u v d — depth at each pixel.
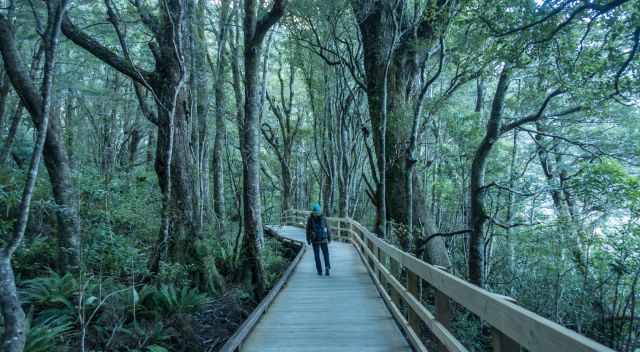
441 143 21.16
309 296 8.01
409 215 12.04
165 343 6.28
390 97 13.19
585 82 8.80
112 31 14.34
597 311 12.79
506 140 22.52
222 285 9.02
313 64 23.28
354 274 10.52
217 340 6.91
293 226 27.34
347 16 16.23
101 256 6.74
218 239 13.02
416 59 13.48
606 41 8.18
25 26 11.99
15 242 2.97
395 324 6.00
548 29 7.94
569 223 12.83
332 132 24.06
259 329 5.80
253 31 9.77
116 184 9.57
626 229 11.80
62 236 7.00
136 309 6.75
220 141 17.67
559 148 17.30
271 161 38.03
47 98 3.28
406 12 13.00
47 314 6.00
